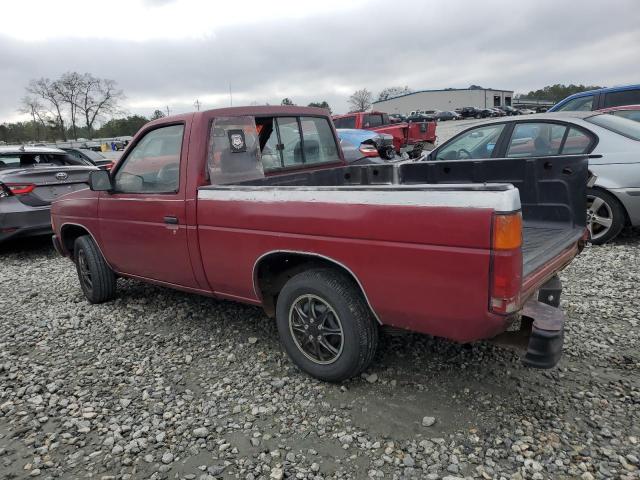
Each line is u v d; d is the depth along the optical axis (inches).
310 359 128.3
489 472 94.9
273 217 122.9
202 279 147.9
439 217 96.1
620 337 145.7
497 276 90.9
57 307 202.2
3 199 278.5
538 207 152.6
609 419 108.7
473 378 127.3
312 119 182.1
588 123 230.1
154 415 120.6
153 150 155.4
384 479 95.3
